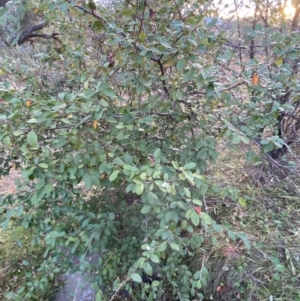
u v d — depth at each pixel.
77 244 1.53
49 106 1.33
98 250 1.69
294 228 2.14
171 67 1.68
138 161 1.60
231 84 1.53
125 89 1.79
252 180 2.63
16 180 1.82
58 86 2.14
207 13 1.63
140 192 1.11
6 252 2.55
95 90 1.29
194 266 1.97
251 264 1.90
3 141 1.25
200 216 1.18
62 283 2.28
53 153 1.56
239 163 2.82
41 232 1.90
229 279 1.87
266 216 2.26
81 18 1.85
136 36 1.43
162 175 1.33
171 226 1.28
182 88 1.67
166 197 1.28
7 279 2.34
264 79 1.52
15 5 1.37
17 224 1.92
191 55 1.32
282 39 1.39
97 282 1.70
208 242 2.04
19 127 1.32
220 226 1.32
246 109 1.60
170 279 1.65
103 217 1.73
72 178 1.39
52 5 1.42
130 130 1.52
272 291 1.78
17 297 1.76
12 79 1.95
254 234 2.10
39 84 2.07
